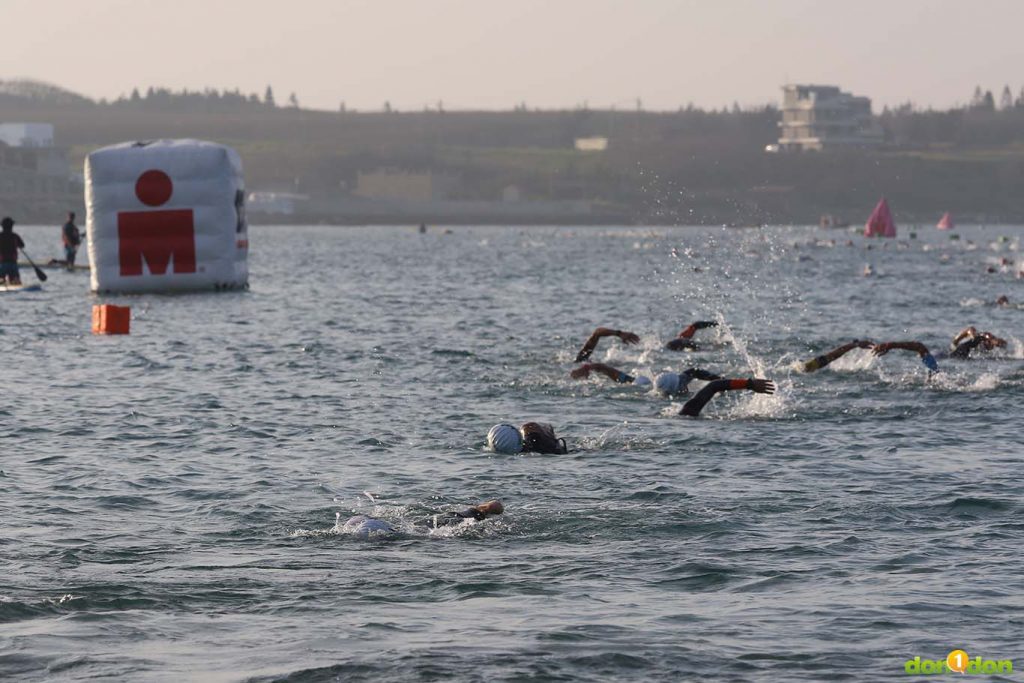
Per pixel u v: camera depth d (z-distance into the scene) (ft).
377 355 199.62
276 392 159.43
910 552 84.79
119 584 76.33
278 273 470.39
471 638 66.95
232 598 74.02
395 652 64.64
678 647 65.67
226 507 97.55
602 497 101.35
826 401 151.02
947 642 66.69
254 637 67.00
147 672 61.52
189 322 250.78
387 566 81.35
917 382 164.96
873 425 135.44
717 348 210.59
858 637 67.41
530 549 85.76
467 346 215.10
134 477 108.06
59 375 173.06
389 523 92.27
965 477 108.99
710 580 78.33
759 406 147.43
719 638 67.15
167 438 127.03
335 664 62.90
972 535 89.51
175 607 72.13
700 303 338.13
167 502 99.25
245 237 341.21
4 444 122.42
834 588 76.54
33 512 94.99
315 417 140.56
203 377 173.06
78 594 74.02
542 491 103.65
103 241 317.01
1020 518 94.43
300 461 116.06
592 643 66.28
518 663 63.21
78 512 95.45
